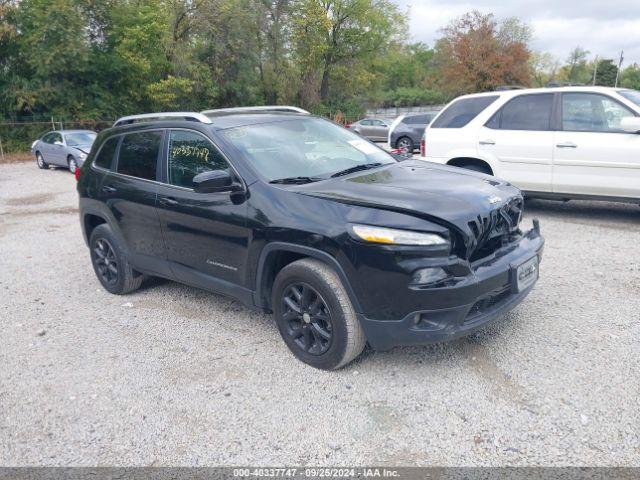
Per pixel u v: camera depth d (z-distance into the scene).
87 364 4.10
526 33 49.56
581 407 3.18
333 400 3.41
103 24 32.22
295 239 3.59
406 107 65.69
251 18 36.03
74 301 5.49
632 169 6.80
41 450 3.12
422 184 3.84
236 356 4.07
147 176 4.84
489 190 3.80
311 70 42.44
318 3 41.66
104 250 5.56
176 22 33.62
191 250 4.44
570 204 8.95
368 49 45.19
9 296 5.76
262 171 4.02
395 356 3.90
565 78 79.81
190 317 4.87
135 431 3.23
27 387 3.81
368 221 3.32
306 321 3.74
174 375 3.85
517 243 3.90
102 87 32.06
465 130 8.00
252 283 4.00
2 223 9.88
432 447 2.93
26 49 29.09
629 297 4.77
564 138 7.19
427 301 3.21
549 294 4.92
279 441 3.05
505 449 2.87
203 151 4.34
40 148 19.14
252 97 37.47
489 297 3.50
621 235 6.80
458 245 3.32
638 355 3.73
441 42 46.06
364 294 3.36
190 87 33.47
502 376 3.56
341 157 4.52
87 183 5.55
